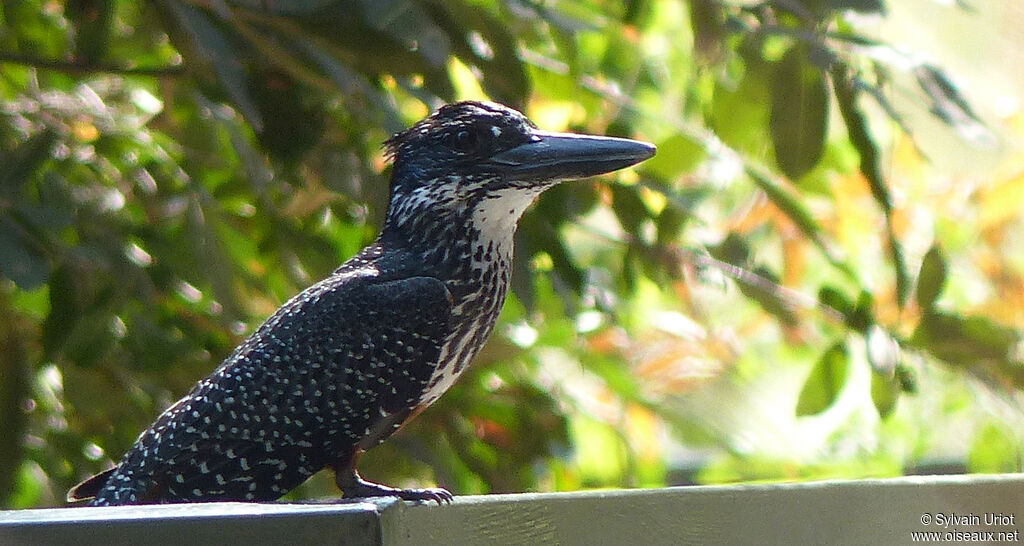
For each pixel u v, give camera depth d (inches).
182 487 271.7
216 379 277.7
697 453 648.4
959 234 531.2
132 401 402.9
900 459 530.0
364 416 279.0
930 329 415.2
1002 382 421.4
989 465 481.4
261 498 277.3
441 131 293.6
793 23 386.6
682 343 546.6
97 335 366.6
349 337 278.2
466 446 427.5
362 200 367.2
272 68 345.4
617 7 449.4
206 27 327.9
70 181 382.6
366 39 332.2
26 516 167.5
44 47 423.2
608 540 225.0
